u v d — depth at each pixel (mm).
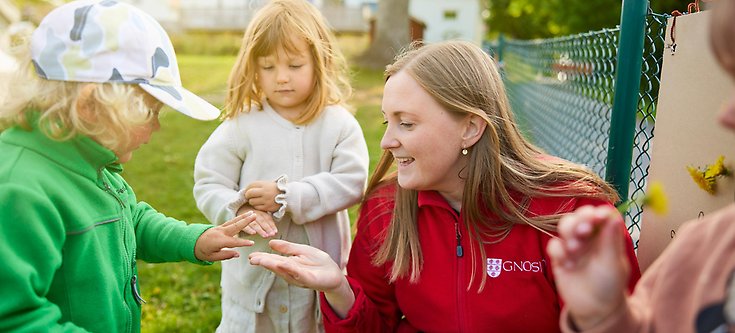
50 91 1476
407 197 1874
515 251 1757
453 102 1694
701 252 961
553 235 1715
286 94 2184
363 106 9539
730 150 1523
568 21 14344
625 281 967
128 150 1610
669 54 1831
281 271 1703
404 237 1860
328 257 1811
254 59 2195
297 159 2229
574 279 970
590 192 1762
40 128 1461
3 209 1359
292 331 2232
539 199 1778
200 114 1593
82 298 1509
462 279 1790
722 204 1566
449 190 1836
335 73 2354
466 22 31016
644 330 994
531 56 7055
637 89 2061
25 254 1371
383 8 16359
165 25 27109
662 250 1875
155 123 1642
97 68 1477
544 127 5676
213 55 20547
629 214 2152
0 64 1530
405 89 1714
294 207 2094
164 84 1580
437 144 1722
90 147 1533
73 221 1477
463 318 1790
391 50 2295
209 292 3434
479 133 1743
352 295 1859
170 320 3070
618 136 2100
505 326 1771
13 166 1424
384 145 1768
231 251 1859
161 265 3721
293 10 2189
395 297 2002
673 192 1798
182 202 4855
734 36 821
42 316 1374
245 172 2256
